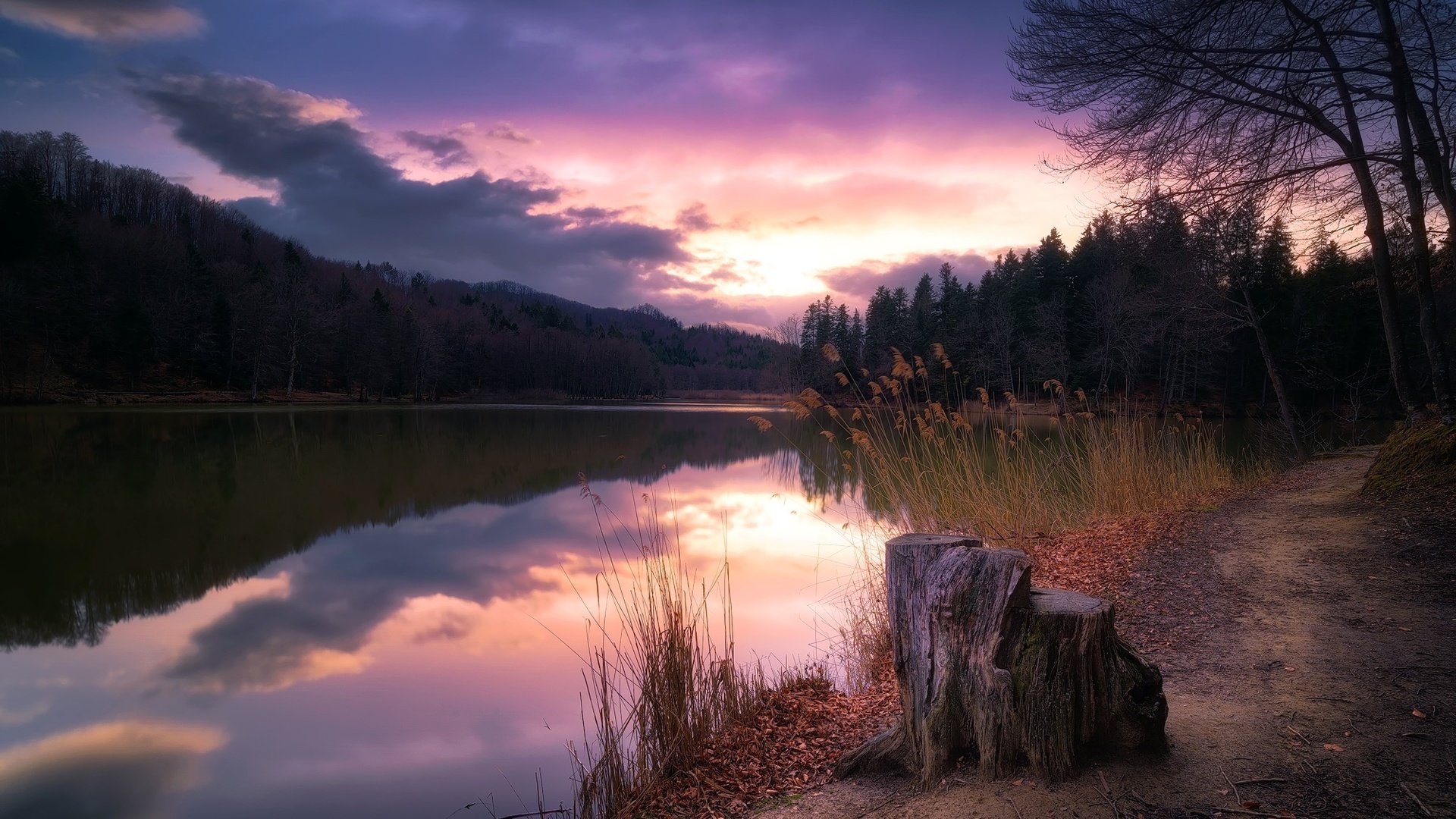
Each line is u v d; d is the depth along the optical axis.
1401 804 3.08
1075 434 13.58
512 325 152.62
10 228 70.81
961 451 11.39
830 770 4.41
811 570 11.57
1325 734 3.76
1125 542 9.43
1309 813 3.07
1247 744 3.71
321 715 7.25
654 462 29.28
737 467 27.19
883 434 11.43
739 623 8.79
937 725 3.67
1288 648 5.14
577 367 128.12
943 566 3.76
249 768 6.28
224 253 117.81
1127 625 6.14
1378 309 32.34
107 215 120.50
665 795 4.79
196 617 10.70
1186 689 4.60
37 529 17.00
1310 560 7.51
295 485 23.72
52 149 124.56
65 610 11.17
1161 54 8.31
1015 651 3.53
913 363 11.34
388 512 19.05
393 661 8.76
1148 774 3.44
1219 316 20.02
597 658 8.43
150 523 17.73
